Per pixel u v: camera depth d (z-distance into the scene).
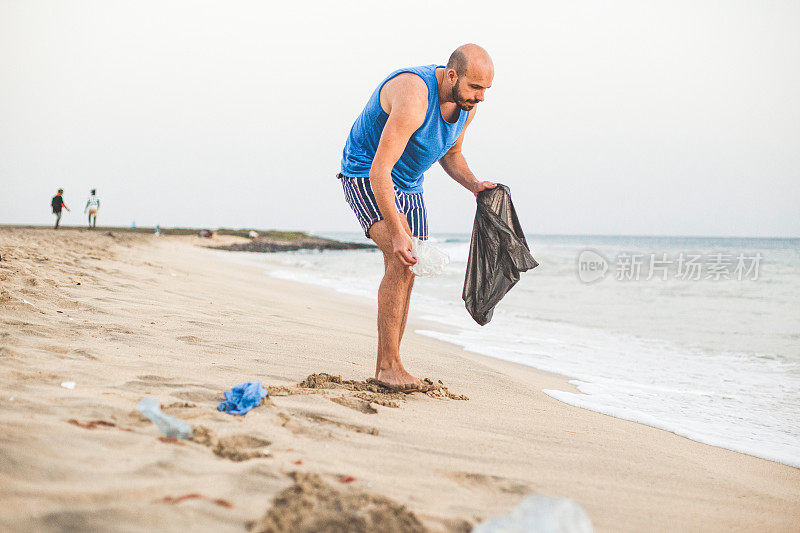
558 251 36.44
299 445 2.05
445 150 3.13
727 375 5.54
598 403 4.04
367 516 1.53
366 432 2.34
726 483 2.51
